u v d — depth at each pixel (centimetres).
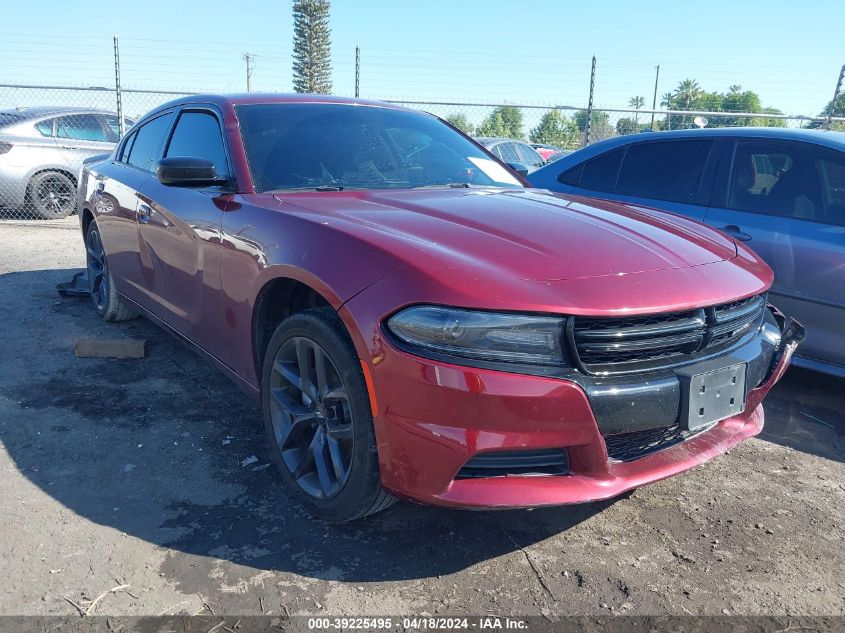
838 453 331
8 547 231
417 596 217
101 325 477
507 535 252
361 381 220
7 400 348
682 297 219
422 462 206
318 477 254
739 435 259
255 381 288
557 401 199
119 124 1050
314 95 370
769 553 247
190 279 324
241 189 296
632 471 221
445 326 197
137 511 256
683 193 444
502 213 264
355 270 221
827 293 368
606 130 1364
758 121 1653
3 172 920
